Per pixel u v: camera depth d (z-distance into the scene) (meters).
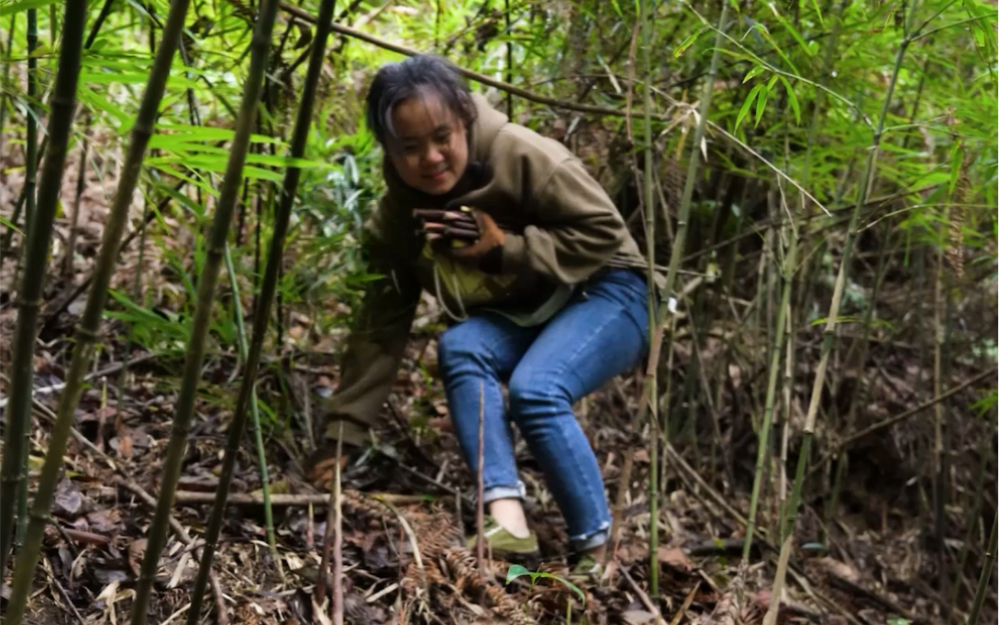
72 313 2.32
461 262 1.79
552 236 1.81
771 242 2.39
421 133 1.70
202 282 0.94
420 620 1.55
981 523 2.61
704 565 2.09
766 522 2.34
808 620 1.98
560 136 2.21
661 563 1.99
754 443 2.72
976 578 2.62
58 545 1.51
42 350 2.13
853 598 2.24
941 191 1.89
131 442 1.96
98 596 1.44
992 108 1.83
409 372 2.56
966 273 2.61
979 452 2.87
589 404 2.66
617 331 1.89
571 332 1.86
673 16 2.05
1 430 1.70
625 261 1.93
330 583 1.59
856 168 2.50
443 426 2.40
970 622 1.38
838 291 1.49
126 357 1.95
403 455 2.23
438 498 2.03
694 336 2.54
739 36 2.00
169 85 1.29
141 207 2.44
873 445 2.89
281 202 1.11
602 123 2.25
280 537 1.76
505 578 1.68
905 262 2.46
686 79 2.06
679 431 2.78
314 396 2.29
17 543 1.31
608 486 2.33
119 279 2.35
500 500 1.79
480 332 1.90
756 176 2.19
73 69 0.83
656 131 2.17
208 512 1.76
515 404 1.80
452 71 1.74
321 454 1.91
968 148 1.75
